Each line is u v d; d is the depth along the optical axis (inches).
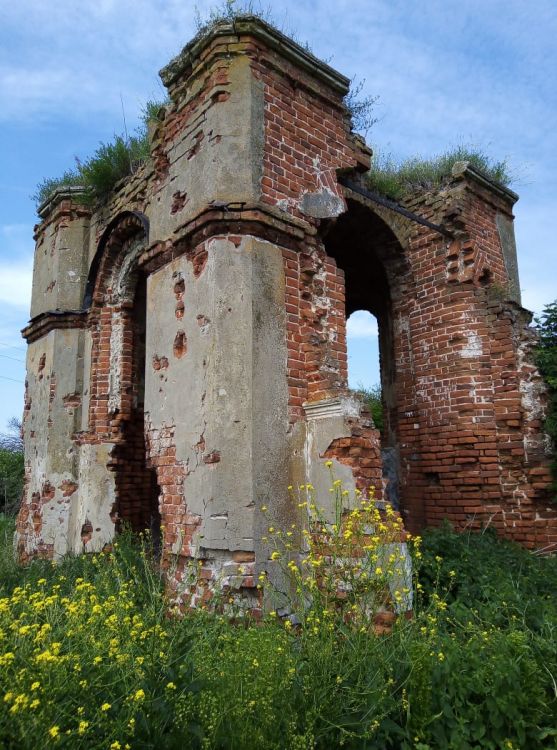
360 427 210.5
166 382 245.8
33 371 388.5
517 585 212.2
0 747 89.2
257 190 227.9
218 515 203.9
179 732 109.7
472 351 315.9
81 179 393.1
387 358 405.7
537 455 293.3
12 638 119.7
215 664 126.9
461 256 329.1
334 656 132.3
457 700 133.3
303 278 238.7
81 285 374.9
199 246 233.8
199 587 202.8
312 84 259.9
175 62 261.1
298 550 210.4
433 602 161.6
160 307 257.9
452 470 311.4
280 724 115.0
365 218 337.1
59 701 103.9
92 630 127.4
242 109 233.6
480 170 342.6
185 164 255.1
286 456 215.3
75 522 337.1
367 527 188.7
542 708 134.8
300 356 229.9
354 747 120.7
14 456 820.0
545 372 299.4
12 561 325.7
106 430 339.3
